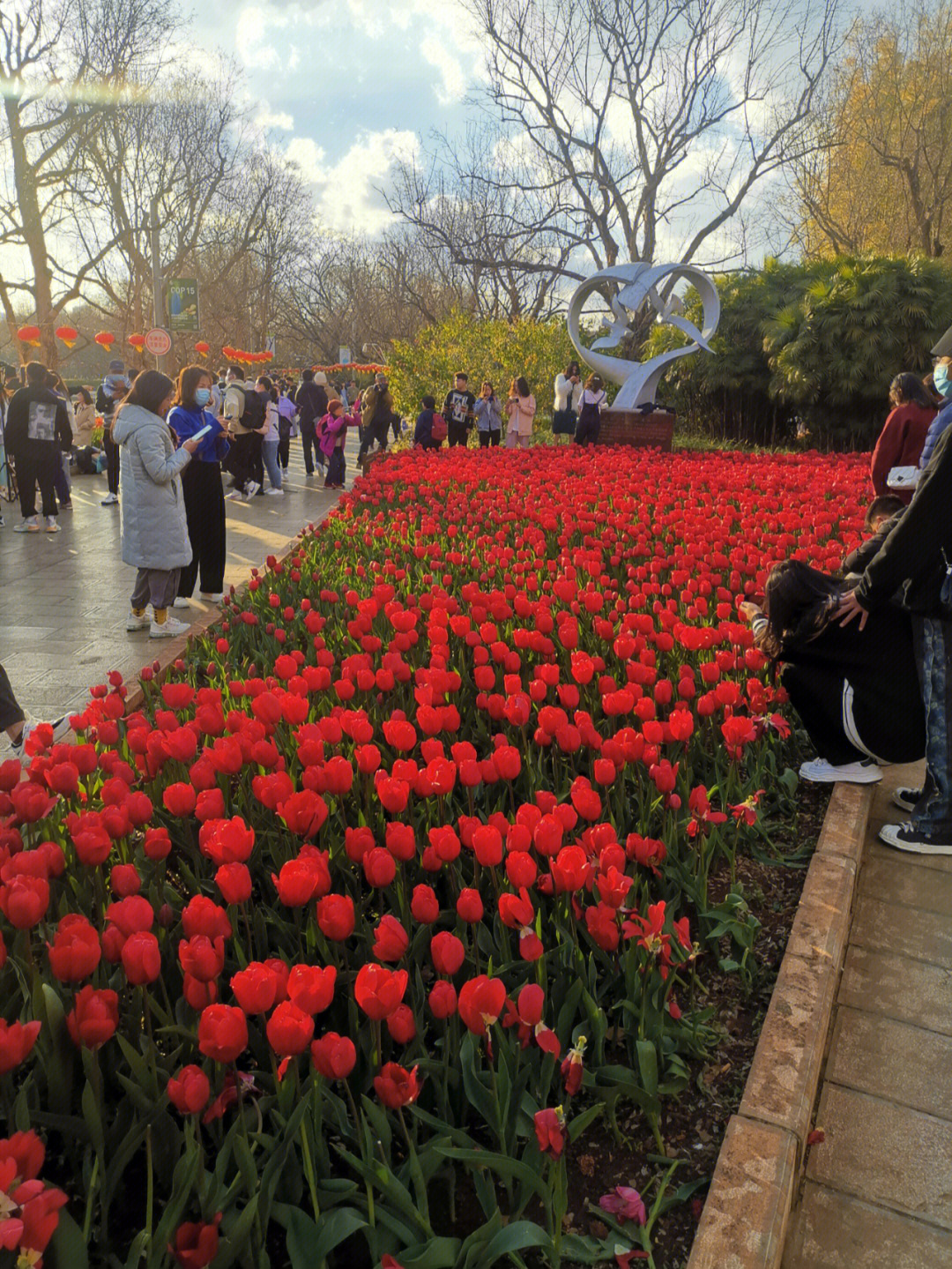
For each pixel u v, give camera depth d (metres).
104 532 11.05
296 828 2.21
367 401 17.38
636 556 6.64
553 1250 1.69
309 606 5.46
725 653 3.77
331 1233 1.56
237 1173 1.76
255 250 48.19
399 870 2.46
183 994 2.05
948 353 4.61
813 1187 2.16
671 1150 2.09
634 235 31.72
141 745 2.85
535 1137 1.84
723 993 2.64
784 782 3.75
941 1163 2.22
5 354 56.97
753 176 29.78
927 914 3.20
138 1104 1.73
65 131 30.78
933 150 27.25
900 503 4.55
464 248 37.00
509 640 4.55
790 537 6.51
